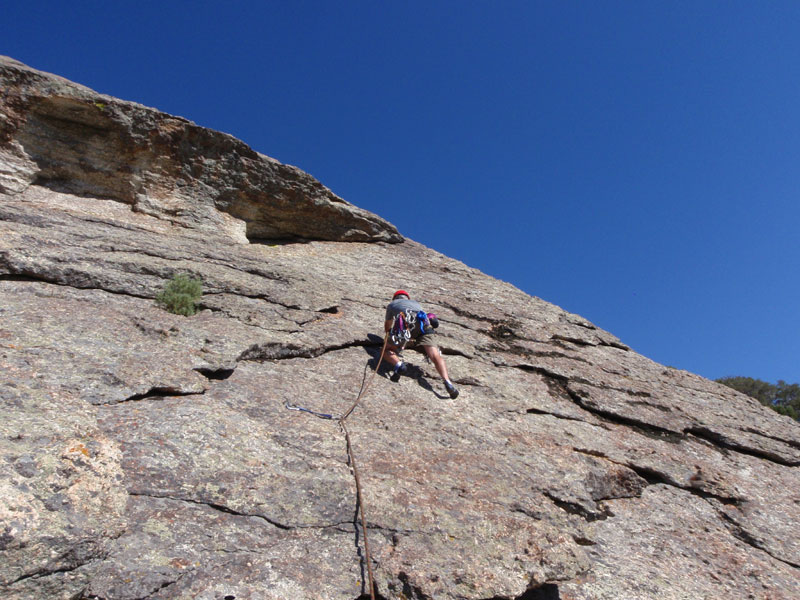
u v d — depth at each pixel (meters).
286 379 6.56
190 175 11.40
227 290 8.26
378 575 4.12
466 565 4.31
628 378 9.92
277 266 10.02
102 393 4.96
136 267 7.82
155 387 5.31
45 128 10.19
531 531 4.87
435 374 7.92
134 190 10.91
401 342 7.34
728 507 6.85
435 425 6.46
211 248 9.97
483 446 6.29
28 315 6.04
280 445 5.16
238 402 5.69
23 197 9.71
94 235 8.61
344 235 13.47
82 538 3.48
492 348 9.45
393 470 5.28
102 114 10.35
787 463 8.57
